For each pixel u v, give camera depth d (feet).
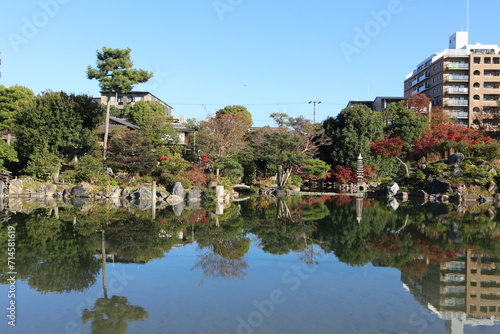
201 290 21.90
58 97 101.71
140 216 54.54
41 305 19.51
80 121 100.32
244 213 59.88
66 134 98.22
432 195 88.17
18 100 134.31
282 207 70.03
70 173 95.66
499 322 17.52
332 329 16.63
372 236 39.01
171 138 117.19
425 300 20.38
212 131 123.03
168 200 82.33
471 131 118.01
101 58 109.50
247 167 121.39
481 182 86.89
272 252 31.73
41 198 85.05
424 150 115.03
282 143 108.47
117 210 62.54
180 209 65.57
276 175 123.13
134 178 96.02
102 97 216.13
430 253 31.14
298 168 119.85
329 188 132.57
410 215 56.85
